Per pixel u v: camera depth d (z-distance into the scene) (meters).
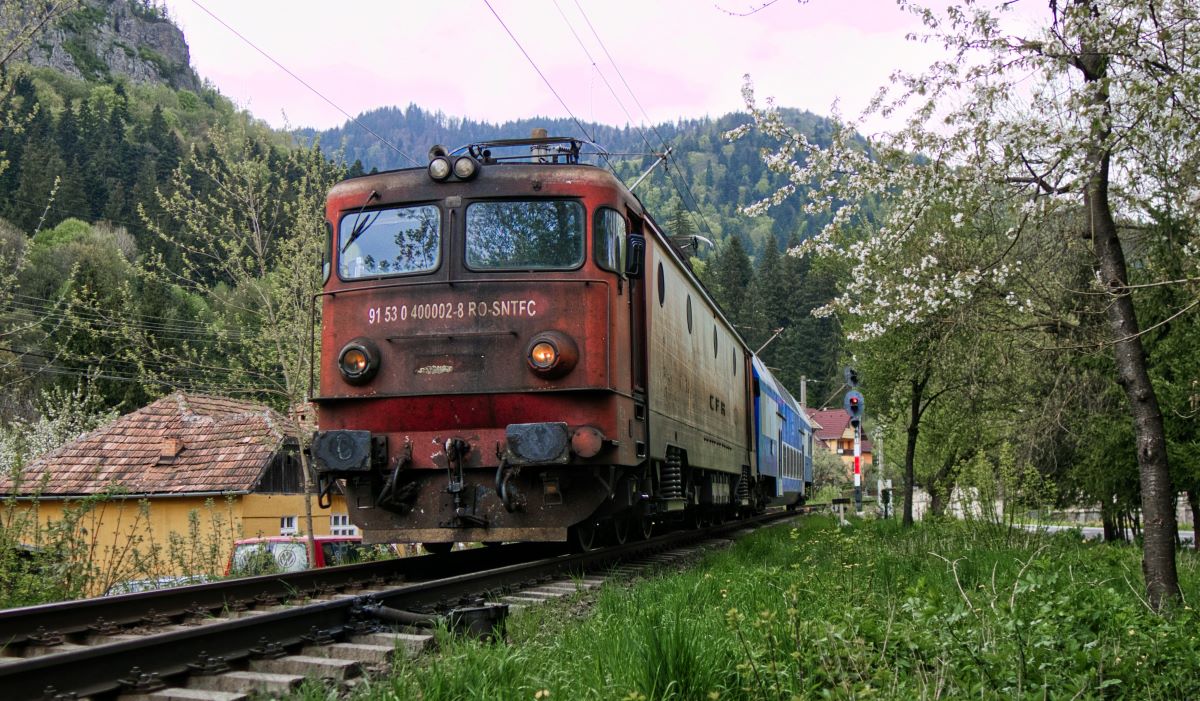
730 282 87.75
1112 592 6.84
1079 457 18.25
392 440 9.62
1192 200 8.49
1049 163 8.73
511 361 9.45
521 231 9.73
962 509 14.57
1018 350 15.57
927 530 15.52
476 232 9.74
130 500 21.86
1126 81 7.44
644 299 10.88
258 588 8.02
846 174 9.77
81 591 9.19
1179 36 7.57
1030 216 9.56
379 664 5.39
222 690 4.88
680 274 13.49
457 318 9.57
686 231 81.12
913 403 19.88
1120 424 15.84
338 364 9.69
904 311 10.66
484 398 9.39
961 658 4.96
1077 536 17.72
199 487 22.55
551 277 9.57
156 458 24.08
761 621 5.08
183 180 17.53
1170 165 8.28
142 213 17.50
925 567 10.51
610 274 9.76
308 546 16.86
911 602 5.59
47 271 43.94
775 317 88.81
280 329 17.47
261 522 23.09
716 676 4.98
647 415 10.80
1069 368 15.80
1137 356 8.26
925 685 4.48
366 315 9.78
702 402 14.81
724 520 21.75
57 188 15.43
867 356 20.14
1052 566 8.15
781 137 10.12
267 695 4.63
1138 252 13.09
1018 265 11.27
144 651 4.84
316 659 5.34
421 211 9.91
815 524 21.48
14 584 8.84
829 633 4.85
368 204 10.05
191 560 11.52
